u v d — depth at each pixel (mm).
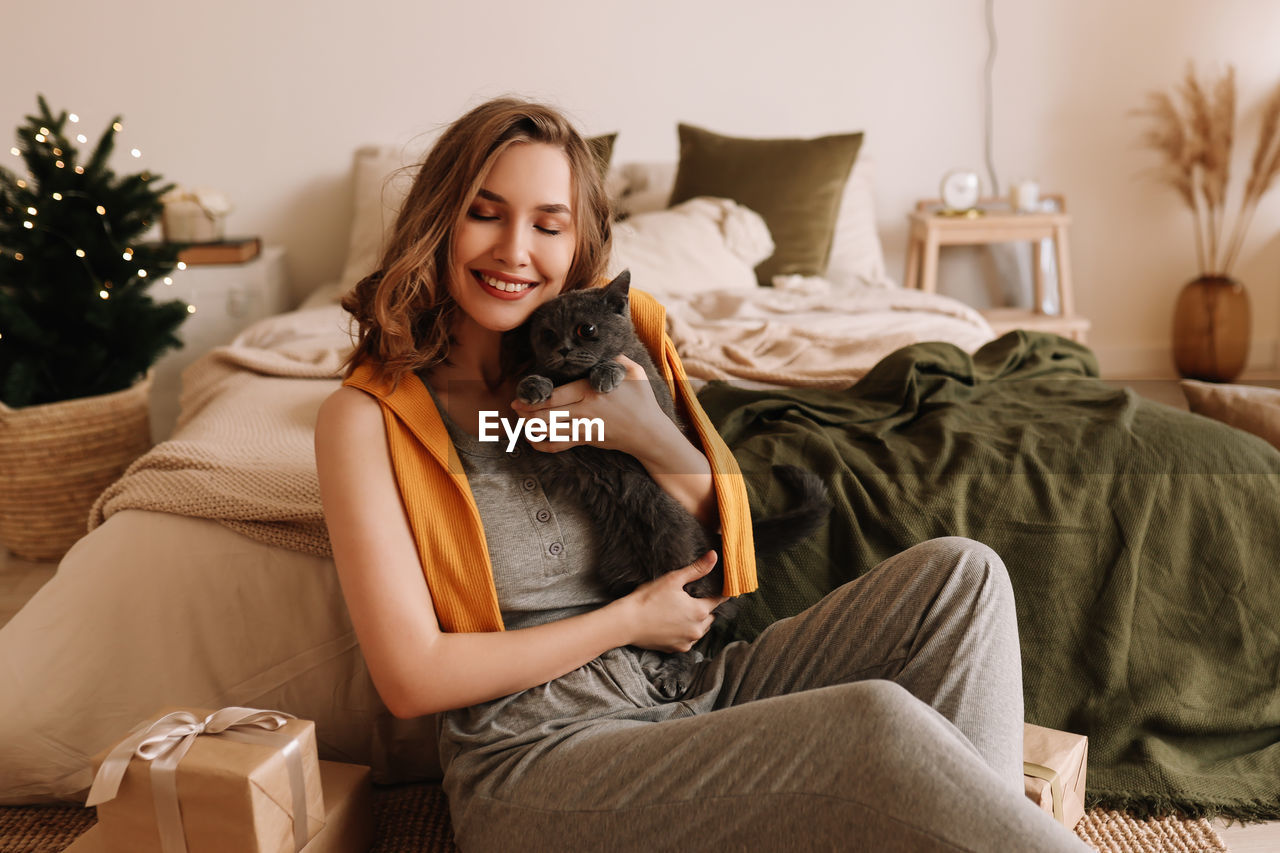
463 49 3730
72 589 1436
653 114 3873
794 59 3879
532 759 1059
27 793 1438
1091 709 1510
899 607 1146
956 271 4125
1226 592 1549
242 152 3729
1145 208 4156
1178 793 1439
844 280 3342
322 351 2299
